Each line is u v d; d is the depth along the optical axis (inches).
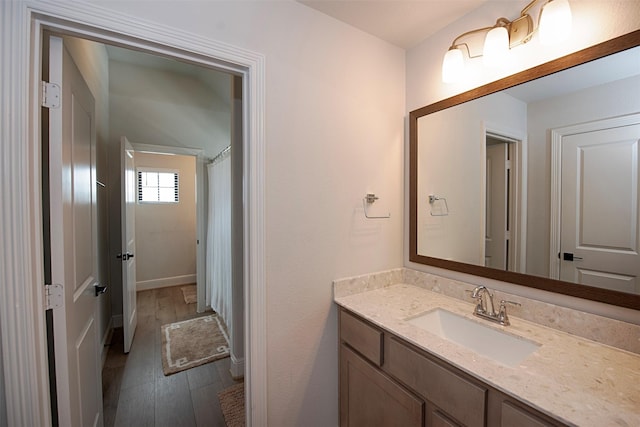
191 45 45.0
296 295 56.6
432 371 40.9
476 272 57.6
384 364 49.8
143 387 79.6
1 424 34.8
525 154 50.4
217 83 140.6
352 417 57.8
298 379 57.4
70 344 43.8
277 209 53.8
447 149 63.0
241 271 84.2
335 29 60.1
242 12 49.5
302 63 56.0
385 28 63.3
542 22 42.8
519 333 45.2
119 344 104.6
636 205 39.1
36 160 36.3
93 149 60.5
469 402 36.0
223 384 81.3
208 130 146.6
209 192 141.9
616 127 40.5
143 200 176.4
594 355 38.5
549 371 34.9
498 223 54.3
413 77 70.2
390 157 70.2
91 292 56.9
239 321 84.0
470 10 57.4
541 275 48.5
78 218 49.4
